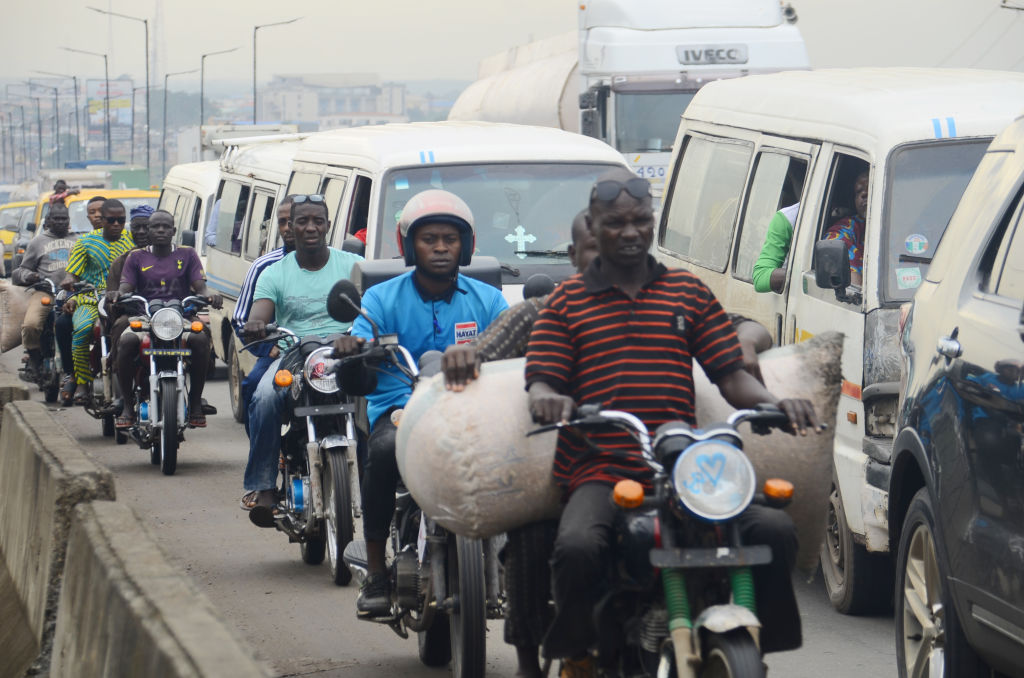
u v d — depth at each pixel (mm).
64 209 18516
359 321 6758
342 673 6992
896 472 6605
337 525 8602
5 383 9789
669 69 24344
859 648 7469
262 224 15977
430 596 6379
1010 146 6375
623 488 4508
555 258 11438
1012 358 5363
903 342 6746
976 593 5496
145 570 4715
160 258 13461
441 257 6699
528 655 5340
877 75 10273
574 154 12094
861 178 8938
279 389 8672
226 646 3885
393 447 6500
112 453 14352
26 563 7168
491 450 5086
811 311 8984
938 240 8297
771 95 10594
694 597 4590
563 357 4949
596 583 4664
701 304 5004
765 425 4781
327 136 14086
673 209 12531
